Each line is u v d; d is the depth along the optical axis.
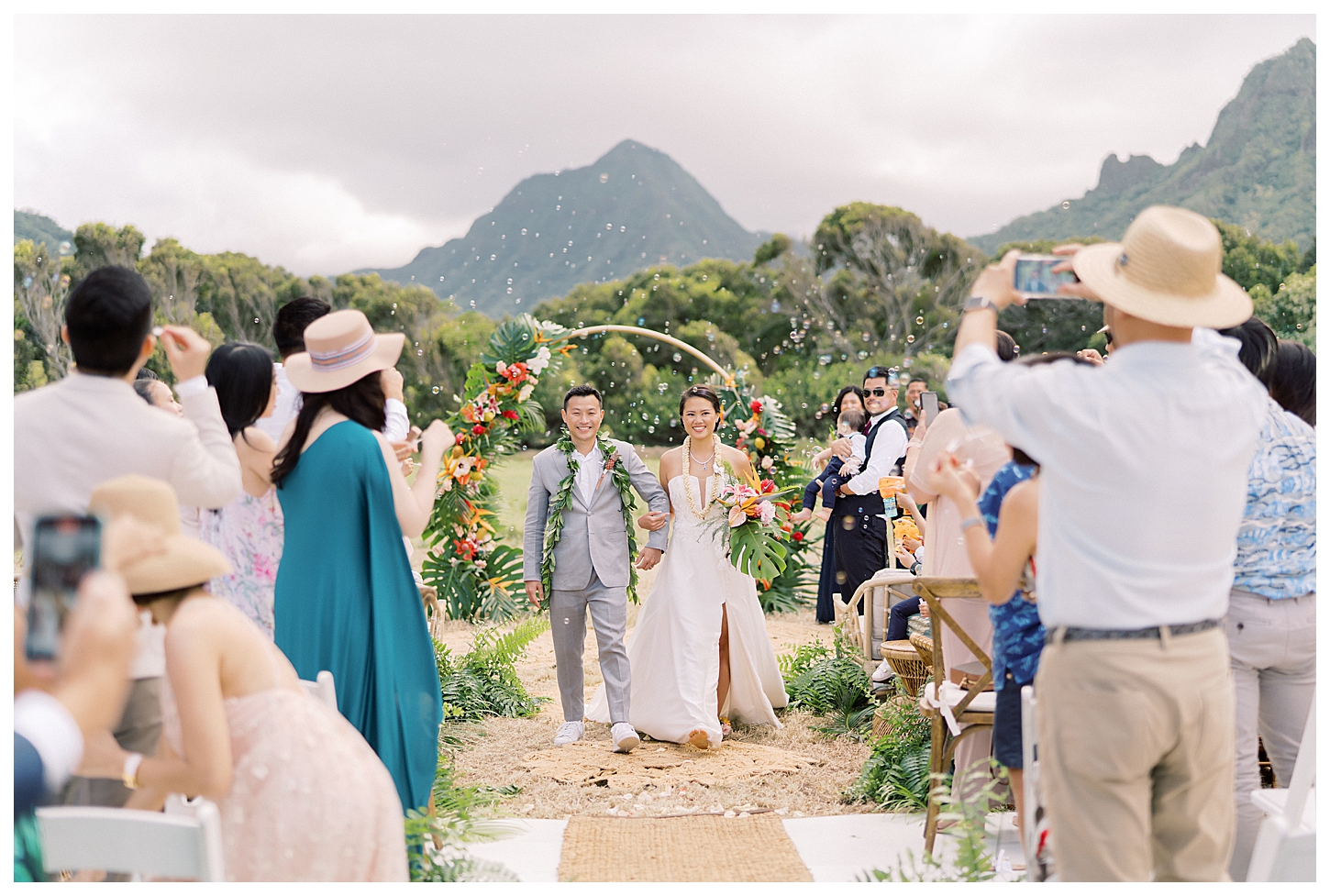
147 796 2.20
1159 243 2.06
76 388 2.45
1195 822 2.10
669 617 5.28
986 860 2.79
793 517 8.16
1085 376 2.05
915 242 33.62
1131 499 1.99
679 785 4.56
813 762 4.89
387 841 2.21
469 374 7.95
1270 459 2.86
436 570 8.52
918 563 5.23
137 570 1.99
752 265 34.53
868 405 7.23
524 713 5.91
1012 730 3.00
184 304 29.86
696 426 5.39
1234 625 2.89
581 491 5.28
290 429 3.41
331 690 2.63
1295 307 25.69
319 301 3.94
